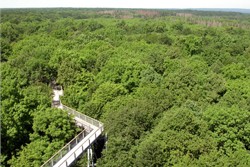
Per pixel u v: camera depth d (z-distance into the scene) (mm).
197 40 85750
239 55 87188
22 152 34781
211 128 37719
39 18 176125
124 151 33625
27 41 87250
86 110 46781
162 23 153125
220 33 130250
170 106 44812
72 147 36094
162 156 31688
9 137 36625
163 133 34250
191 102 42281
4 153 35625
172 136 33219
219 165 30375
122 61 59312
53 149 35250
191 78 52656
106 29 128250
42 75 63188
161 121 38375
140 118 38750
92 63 65938
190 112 36875
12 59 68875
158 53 70500
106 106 45656
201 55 83500
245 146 37062
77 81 55188
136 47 85438
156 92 48188
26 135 38906
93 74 60562
